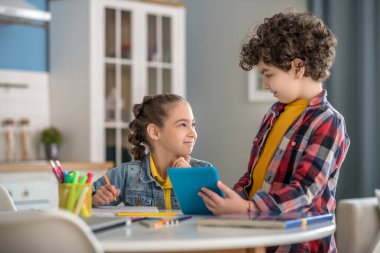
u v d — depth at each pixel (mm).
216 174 1690
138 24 4988
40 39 4996
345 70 4855
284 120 1902
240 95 5500
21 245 1228
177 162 2154
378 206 3709
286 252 1788
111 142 4848
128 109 4941
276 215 1608
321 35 1858
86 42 4762
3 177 4066
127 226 1552
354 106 4832
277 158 1854
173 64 5191
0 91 4789
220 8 5641
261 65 1858
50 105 5012
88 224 1465
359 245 3617
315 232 1472
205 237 1354
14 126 4828
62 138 4926
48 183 4258
